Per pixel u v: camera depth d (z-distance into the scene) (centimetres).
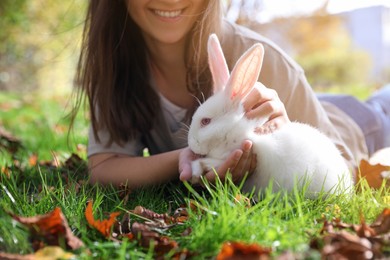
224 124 71
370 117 117
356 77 525
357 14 747
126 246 55
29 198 75
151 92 96
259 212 61
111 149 95
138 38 96
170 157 84
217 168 71
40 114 201
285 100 91
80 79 101
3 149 128
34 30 325
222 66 77
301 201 67
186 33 92
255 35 96
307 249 52
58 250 52
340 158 77
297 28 512
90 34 94
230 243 52
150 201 77
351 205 67
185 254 53
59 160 114
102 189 85
